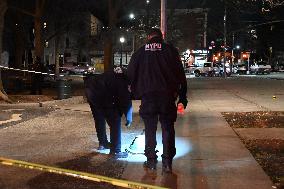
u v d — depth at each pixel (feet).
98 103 26.91
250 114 47.34
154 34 22.88
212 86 105.29
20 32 168.25
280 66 263.29
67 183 21.62
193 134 34.73
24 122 43.42
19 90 87.61
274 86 103.50
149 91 22.33
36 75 78.89
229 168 24.11
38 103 61.41
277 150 28.58
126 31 202.39
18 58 169.99
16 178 22.59
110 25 113.39
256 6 160.15
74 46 267.18
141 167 24.53
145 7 179.11
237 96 74.02
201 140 32.19
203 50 238.68
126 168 24.39
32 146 31.12
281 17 186.80
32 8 145.18
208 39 249.55
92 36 254.27
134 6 133.39
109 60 112.98
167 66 22.29
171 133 22.68
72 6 159.74
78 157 27.35
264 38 263.70
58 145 31.37
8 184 21.56
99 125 29.09
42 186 21.20
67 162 26.00
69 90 68.59
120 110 27.09
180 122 41.52
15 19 164.14
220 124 40.04
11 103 62.23
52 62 271.08
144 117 22.91
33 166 18.47
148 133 23.24
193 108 54.44
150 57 22.38
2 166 24.94
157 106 22.34
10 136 35.35
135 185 16.69
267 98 69.31
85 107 57.88
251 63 255.70
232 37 234.99
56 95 75.10
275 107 55.01
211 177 22.38
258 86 104.01
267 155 27.17
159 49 22.44
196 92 84.89
